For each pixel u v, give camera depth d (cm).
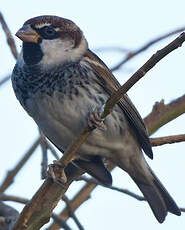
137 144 800
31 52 749
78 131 753
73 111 736
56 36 757
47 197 559
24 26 762
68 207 654
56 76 736
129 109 771
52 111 742
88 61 753
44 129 773
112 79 770
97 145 776
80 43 770
